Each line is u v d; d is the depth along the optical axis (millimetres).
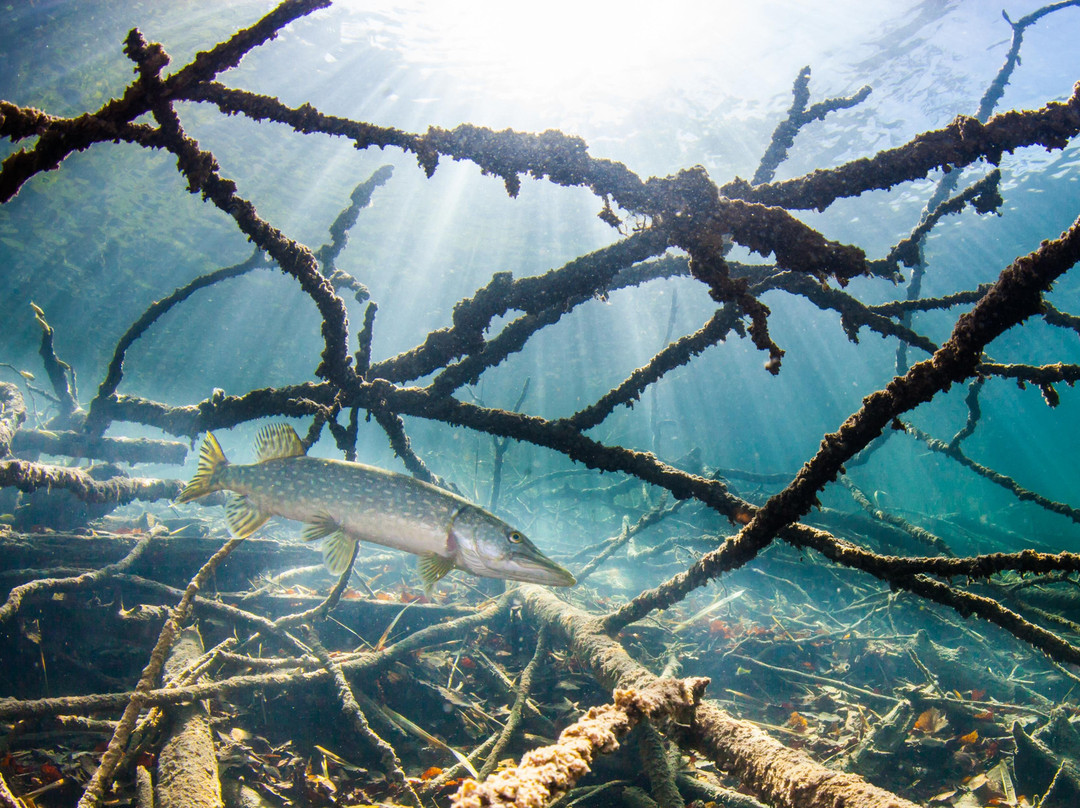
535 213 8086
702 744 1003
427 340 1507
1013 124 887
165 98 837
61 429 2266
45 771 1132
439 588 2387
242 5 5492
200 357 14523
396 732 1415
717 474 3004
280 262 1184
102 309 11898
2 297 11031
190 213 8305
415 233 9156
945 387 850
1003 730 1742
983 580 1085
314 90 6336
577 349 14039
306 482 997
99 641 1540
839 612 2664
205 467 1048
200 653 1456
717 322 1452
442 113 6707
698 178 894
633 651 2033
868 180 972
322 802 1197
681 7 5012
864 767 1537
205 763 1085
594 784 1335
